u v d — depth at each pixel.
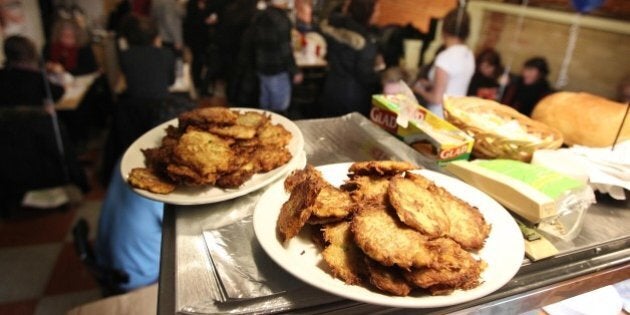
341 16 2.17
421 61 2.16
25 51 2.17
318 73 2.59
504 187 0.78
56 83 2.43
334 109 2.21
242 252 0.62
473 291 0.51
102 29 2.98
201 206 0.75
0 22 2.35
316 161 0.94
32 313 1.72
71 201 2.49
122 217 1.24
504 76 1.69
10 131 2.15
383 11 2.25
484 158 1.03
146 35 2.16
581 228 0.74
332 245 0.58
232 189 0.78
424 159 0.96
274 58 2.34
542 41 1.48
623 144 0.94
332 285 0.51
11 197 2.31
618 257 0.67
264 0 2.49
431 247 0.54
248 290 0.54
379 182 0.72
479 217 0.66
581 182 0.79
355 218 0.59
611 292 0.78
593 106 1.02
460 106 1.15
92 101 3.08
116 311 1.11
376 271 0.52
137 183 0.77
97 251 1.37
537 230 0.71
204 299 0.53
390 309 0.53
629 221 0.78
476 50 1.88
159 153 0.84
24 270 1.94
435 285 0.50
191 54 2.82
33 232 2.22
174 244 0.65
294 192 0.65
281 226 0.61
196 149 0.80
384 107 1.15
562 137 1.01
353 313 0.53
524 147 0.95
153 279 1.32
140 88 2.15
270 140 0.93
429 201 0.65
